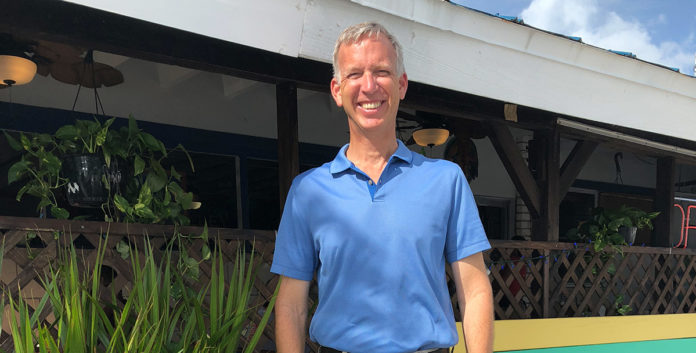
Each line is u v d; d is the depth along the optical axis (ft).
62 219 8.06
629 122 12.41
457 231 4.38
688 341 16.40
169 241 9.14
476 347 4.13
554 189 14.21
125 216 9.29
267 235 10.09
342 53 4.43
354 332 4.17
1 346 7.51
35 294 11.44
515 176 13.87
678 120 13.29
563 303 14.89
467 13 9.12
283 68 9.92
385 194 4.27
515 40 9.98
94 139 8.71
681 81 12.73
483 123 13.64
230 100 17.29
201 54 8.97
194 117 16.48
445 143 21.52
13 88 13.58
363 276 4.17
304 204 4.52
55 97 14.16
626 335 15.66
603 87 11.75
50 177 8.74
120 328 6.22
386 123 4.38
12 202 13.79
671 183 17.60
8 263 12.35
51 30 7.57
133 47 8.29
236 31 7.29
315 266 4.67
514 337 13.47
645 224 16.28
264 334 9.93
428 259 4.18
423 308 4.15
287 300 4.66
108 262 8.46
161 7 6.76
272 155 18.15
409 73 8.85
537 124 13.79
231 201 17.25
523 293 14.06
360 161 4.54
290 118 10.09
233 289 7.74
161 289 8.00
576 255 15.17
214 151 16.84
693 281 18.34
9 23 7.25
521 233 23.25
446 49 9.24
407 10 8.47
